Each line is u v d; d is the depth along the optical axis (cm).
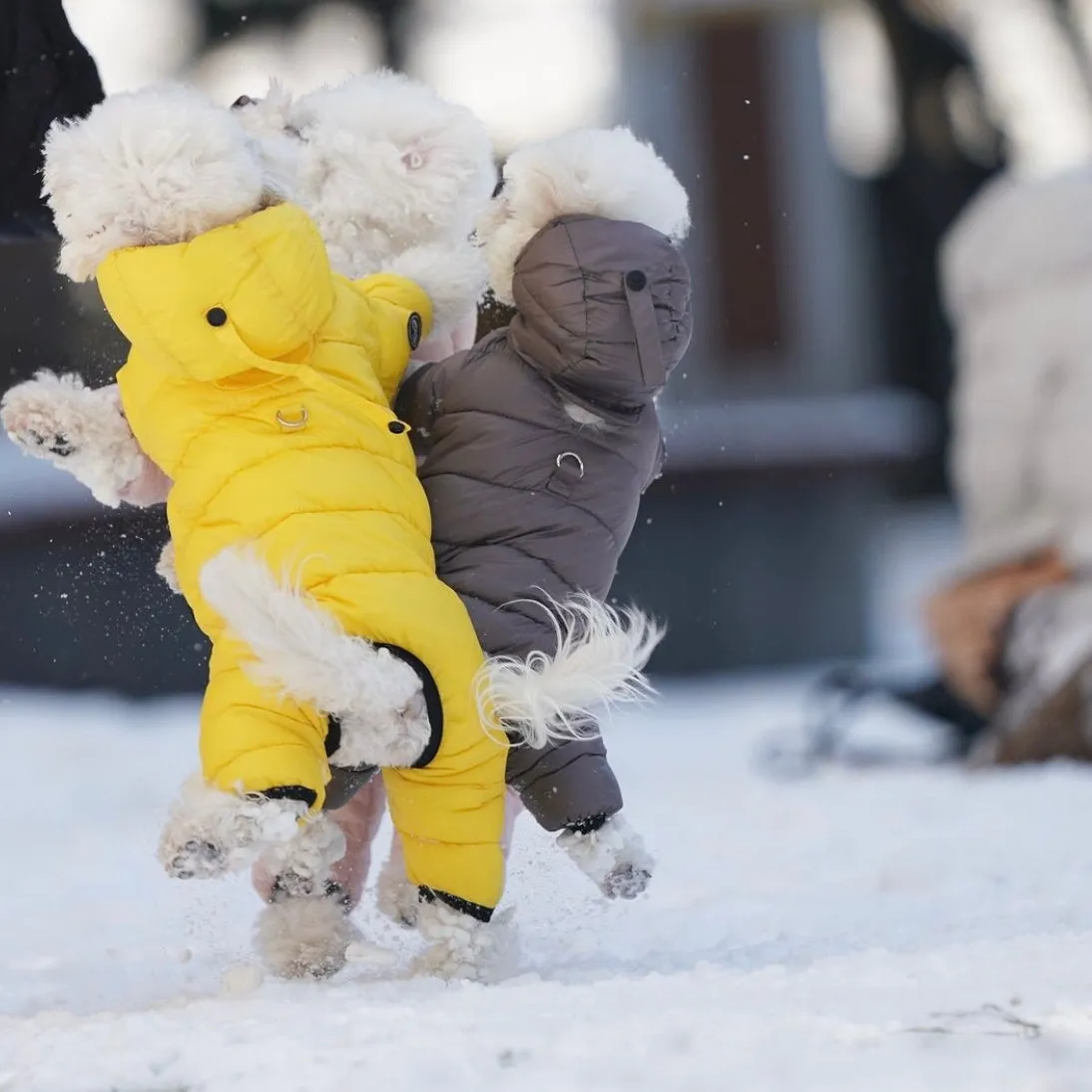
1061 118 6550
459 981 1330
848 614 5719
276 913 1402
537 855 1548
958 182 6456
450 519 1442
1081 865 2002
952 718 3438
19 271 1744
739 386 6278
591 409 1459
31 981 1602
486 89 5900
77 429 1420
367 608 1318
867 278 6494
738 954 1535
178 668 1906
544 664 1405
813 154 6256
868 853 2225
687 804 2859
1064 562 3167
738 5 5984
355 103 1593
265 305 1363
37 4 1789
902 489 6875
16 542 4212
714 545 5619
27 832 2916
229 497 1355
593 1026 1136
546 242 1459
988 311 3300
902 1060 1035
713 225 6150
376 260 1590
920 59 6394
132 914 1981
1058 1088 984
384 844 1780
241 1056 1116
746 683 5438
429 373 1496
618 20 5938
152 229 1382
